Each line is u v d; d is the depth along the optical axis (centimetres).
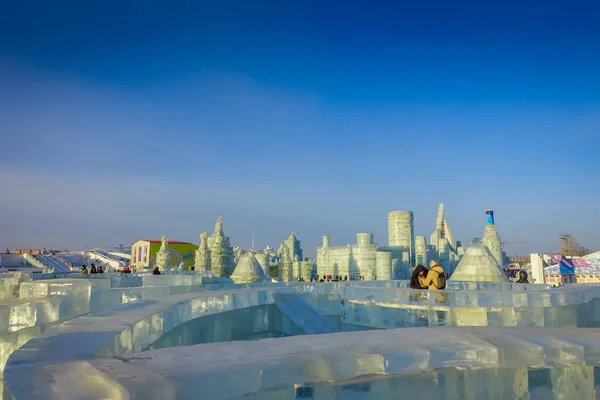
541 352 553
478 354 538
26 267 10681
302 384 454
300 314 1305
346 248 16012
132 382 385
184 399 388
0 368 879
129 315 763
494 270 2200
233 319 1212
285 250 13562
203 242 9425
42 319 966
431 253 15938
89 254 16500
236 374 418
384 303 1276
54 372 427
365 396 488
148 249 11631
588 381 575
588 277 6925
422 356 516
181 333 963
